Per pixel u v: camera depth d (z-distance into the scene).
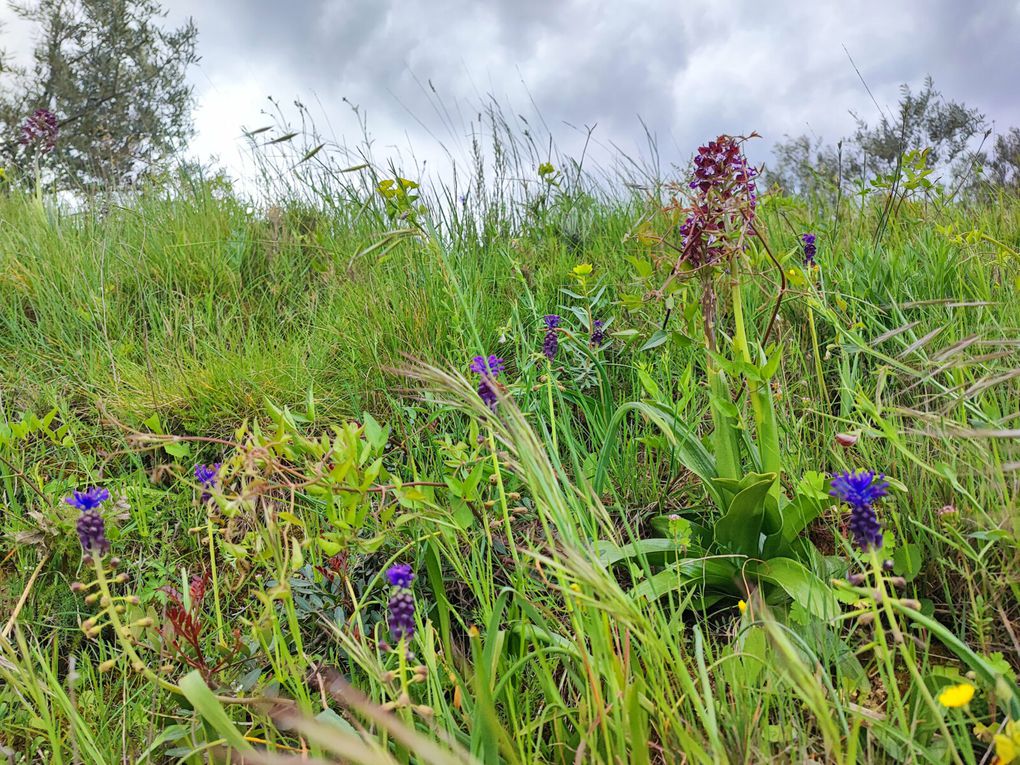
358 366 2.96
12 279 3.83
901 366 1.95
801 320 2.99
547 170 4.21
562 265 3.61
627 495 2.37
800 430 2.35
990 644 1.59
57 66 13.02
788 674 1.35
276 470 1.76
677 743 1.42
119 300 3.72
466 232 3.98
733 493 1.94
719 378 1.97
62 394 3.04
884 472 2.02
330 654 1.87
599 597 1.43
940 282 2.94
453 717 1.66
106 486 2.47
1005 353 1.67
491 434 1.75
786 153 5.40
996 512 1.67
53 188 5.11
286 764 1.06
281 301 3.79
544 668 1.53
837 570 1.86
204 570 1.99
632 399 2.68
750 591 1.87
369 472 1.64
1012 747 1.11
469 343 2.67
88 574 2.14
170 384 2.91
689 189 2.00
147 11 13.80
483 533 1.95
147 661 1.87
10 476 2.46
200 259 4.04
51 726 1.53
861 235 3.71
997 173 5.23
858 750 1.41
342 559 1.82
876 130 5.16
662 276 2.73
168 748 1.67
